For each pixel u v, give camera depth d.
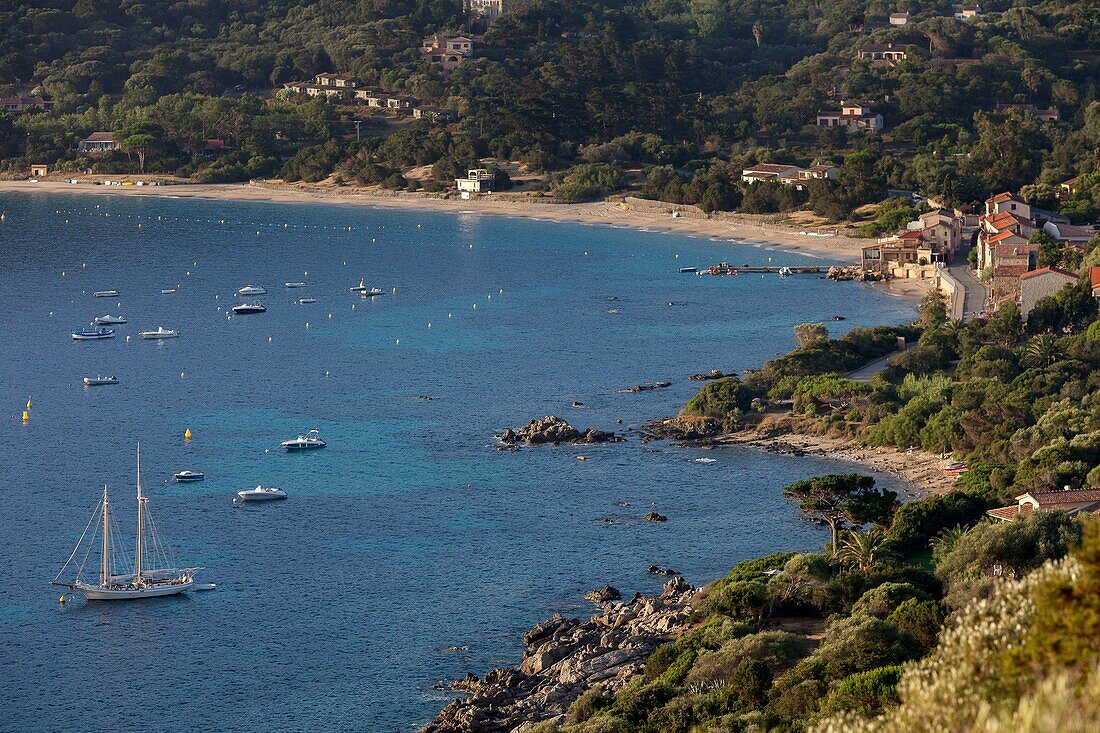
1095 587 121.38
